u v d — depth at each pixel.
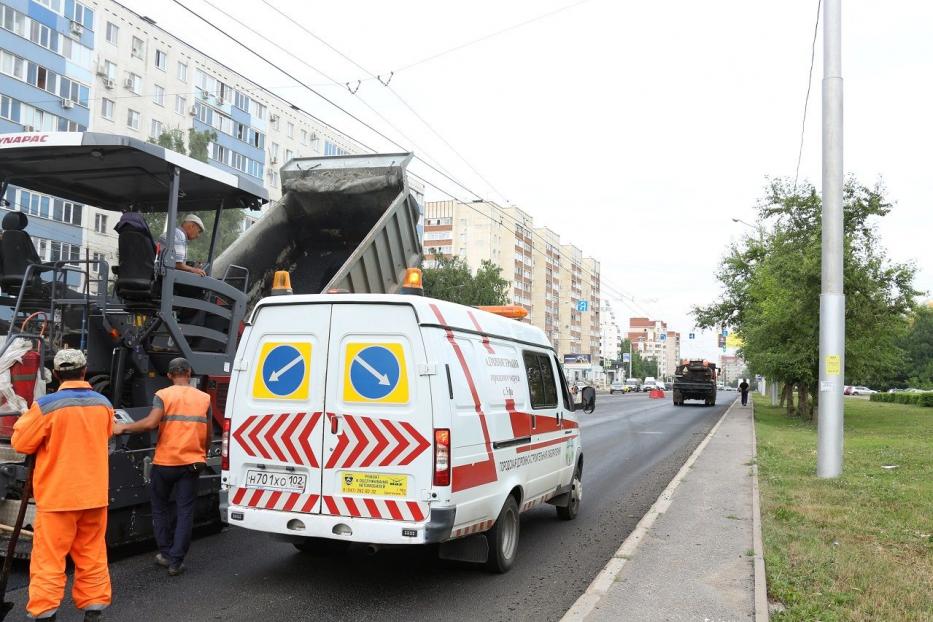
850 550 6.98
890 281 26.44
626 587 5.79
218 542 7.34
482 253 99.50
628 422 27.48
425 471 5.26
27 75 37.25
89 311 7.21
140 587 5.79
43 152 7.17
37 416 4.62
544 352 8.05
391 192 10.71
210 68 50.38
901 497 9.88
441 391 5.33
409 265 10.95
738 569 6.31
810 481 11.54
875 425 27.02
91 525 4.78
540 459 7.42
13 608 5.15
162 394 6.21
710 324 40.94
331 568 6.45
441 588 5.94
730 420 27.95
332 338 5.63
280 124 57.81
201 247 9.16
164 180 7.94
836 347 12.18
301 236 11.45
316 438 5.54
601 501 10.28
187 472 6.20
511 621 5.16
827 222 12.34
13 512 5.80
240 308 8.14
